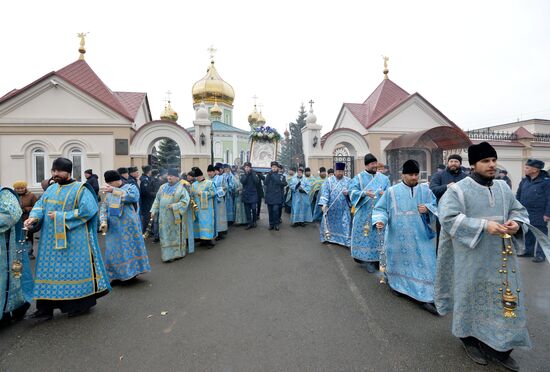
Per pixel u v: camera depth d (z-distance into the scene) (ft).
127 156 38.65
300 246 23.16
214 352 9.39
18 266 11.16
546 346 9.43
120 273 15.15
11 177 37.22
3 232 10.74
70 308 11.64
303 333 10.41
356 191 17.47
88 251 11.91
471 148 8.93
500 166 51.21
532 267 17.51
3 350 9.68
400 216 12.99
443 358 8.87
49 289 11.44
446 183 16.88
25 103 37.47
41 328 11.05
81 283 11.68
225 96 104.68
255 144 44.86
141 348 9.69
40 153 38.19
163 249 19.24
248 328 10.83
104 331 10.78
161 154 89.86
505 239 8.25
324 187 23.81
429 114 46.96
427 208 12.28
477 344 9.02
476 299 8.66
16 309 11.59
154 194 27.02
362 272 16.93
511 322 8.04
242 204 32.76
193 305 12.86
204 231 22.81
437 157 44.27
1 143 37.14
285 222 34.94
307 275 16.49
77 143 38.24
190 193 21.70
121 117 38.60
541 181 19.29
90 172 28.07
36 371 8.63
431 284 11.92
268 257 20.15
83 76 41.57
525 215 8.59
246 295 13.83
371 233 17.15
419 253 12.45
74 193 11.73
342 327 10.77
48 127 37.65
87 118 38.19
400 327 10.69
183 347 9.70
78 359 9.16
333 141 44.50
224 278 16.16
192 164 40.22
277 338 10.12
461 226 8.48
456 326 8.84
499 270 8.37
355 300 13.08
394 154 45.19
